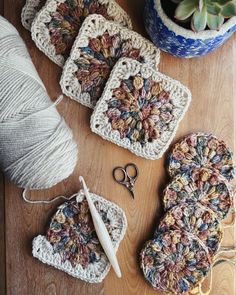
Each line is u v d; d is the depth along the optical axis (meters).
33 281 0.39
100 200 0.40
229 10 0.34
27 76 0.36
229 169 0.41
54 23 0.40
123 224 0.40
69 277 0.40
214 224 0.40
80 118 0.40
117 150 0.40
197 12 0.34
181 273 0.40
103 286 0.40
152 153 0.40
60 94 0.40
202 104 0.41
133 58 0.40
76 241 0.39
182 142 0.40
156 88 0.40
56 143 0.35
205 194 0.40
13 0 0.40
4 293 0.42
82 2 0.40
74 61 0.40
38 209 0.40
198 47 0.38
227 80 0.42
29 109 0.35
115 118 0.40
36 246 0.39
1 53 0.35
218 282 0.41
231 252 0.41
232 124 0.42
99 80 0.40
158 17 0.36
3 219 0.42
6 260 0.39
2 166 0.36
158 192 0.41
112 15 0.41
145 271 0.39
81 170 0.40
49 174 0.36
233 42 0.42
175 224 0.40
